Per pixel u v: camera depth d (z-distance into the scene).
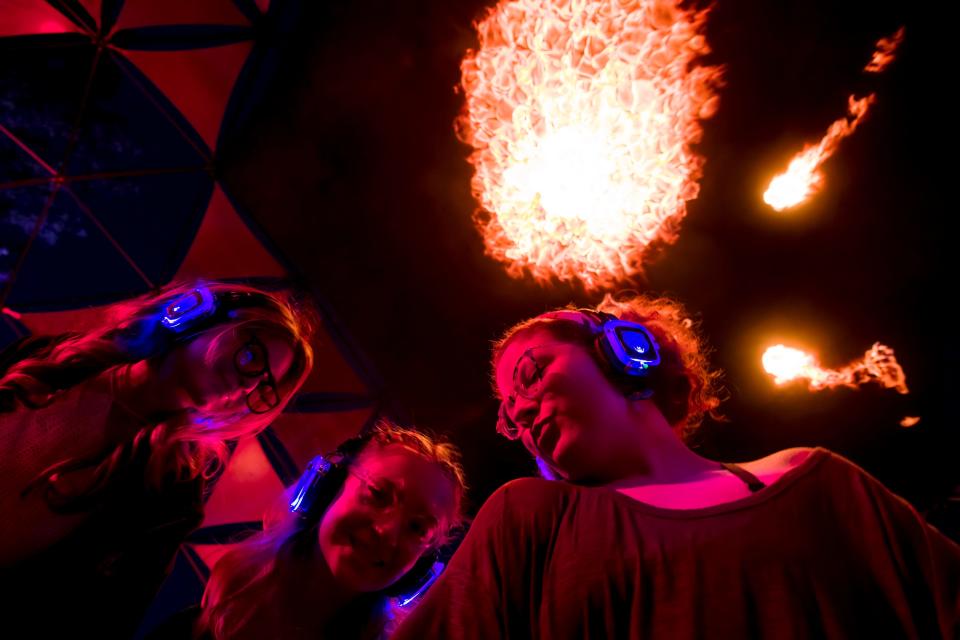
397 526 1.96
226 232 6.73
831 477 1.04
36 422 1.63
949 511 4.93
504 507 1.11
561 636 0.93
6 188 5.82
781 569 0.92
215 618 1.97
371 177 6.58
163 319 1.80
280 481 6.77
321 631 2.02
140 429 1.73
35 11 5.27
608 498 1.06
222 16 5.73
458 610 0.97
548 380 1.24
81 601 1.57
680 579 0.94
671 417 1.36
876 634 0.89
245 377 1.76
